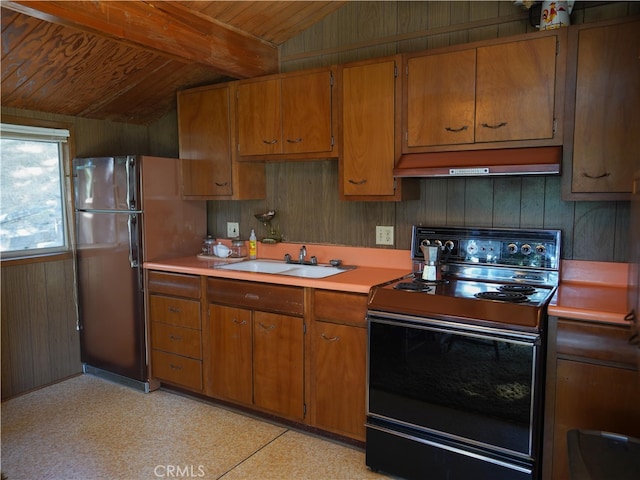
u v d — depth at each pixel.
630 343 1.59
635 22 1.96
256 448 2.54
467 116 2.33
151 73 3.18
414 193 2.72
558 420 1.91
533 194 2.47
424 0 2.70
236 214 3.56
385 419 2.26
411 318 2.12
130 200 3.14
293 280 2.56
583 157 2.10
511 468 1.94
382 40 2.84
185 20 2.57
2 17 2.36
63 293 3.46
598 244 2.33
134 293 3.21
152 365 3.26
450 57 2.35
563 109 2.12
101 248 3.33
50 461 2.41
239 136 3.09
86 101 3.30
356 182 2.66
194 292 2.99
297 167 3.23
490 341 1.94
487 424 1.99
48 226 3.38
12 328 3.15
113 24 2.24
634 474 1.32
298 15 2.91
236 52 2.88
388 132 2.54
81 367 3.60
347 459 2.44
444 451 2.10
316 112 2.77
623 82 2.00
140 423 2.82
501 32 2.50
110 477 2.27
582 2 2.30
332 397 2.51
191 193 3.37
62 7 2.05
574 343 1.85
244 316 2.79
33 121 3.20
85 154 3.52
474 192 2.62
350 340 2.42
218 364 2.94
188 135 3.33
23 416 2.90
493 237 2.48
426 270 2.48
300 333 2.58
